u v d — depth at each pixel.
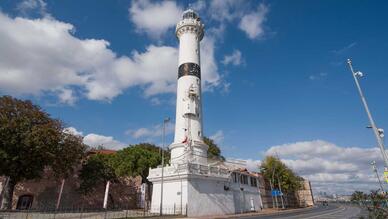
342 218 33.41
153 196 42.09
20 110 40.72
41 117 42.31
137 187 60.00
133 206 57.38
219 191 42.81
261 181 68.50
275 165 74.25
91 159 54.28
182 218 33.22
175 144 43.62
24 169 39.56
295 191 92.81
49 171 51.47
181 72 49.16
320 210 59.75
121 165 52.53
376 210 15.13
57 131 42.44
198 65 50.34
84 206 53.31
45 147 39.28
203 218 33.97
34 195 49.28
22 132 37.88
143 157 53.94
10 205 38.78
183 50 51.03
